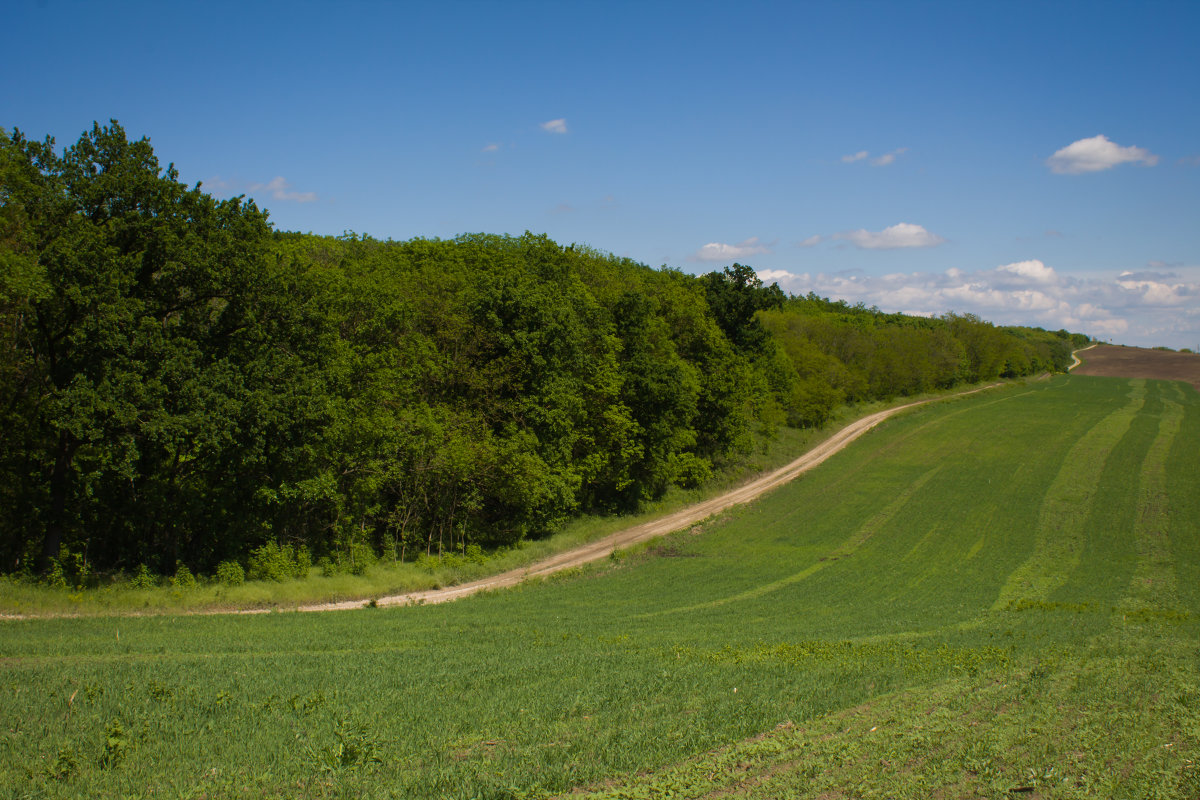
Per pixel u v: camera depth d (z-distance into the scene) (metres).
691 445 65.25
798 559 47.19
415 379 43.66
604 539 51.25
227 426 31.47
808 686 16.88
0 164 28.41
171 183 31.75
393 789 10.37
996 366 133.75
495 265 56.28
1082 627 28.17
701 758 11.97
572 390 49.19
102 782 10.49
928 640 24.44
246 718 13.76
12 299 27.34
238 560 36.38
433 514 45.75
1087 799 10.23
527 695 15.88
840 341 107.94
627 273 71.56
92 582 31.47
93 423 29.28
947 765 11.48
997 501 60.12
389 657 20.08
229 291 33.69
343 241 59.16
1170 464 68.94
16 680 15.84
